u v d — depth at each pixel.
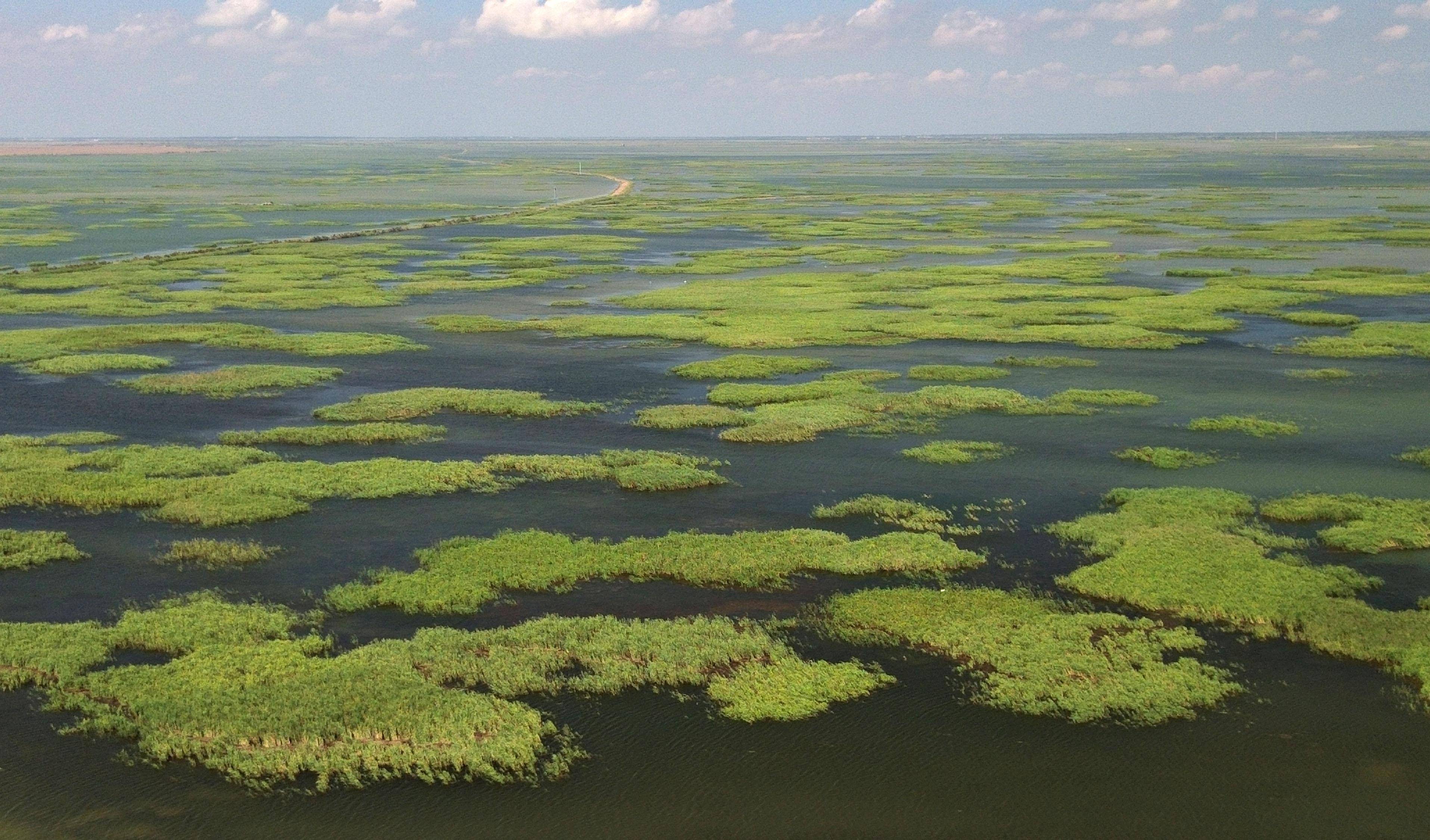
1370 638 19.80
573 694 18.41
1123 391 37.75
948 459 30.39
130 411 35.50
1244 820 15.34
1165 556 23.33
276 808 15.57
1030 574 23.05
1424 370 41.16
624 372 41.41
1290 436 32.50
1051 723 17.56
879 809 15.61
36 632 20.08
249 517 25.83
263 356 43.91
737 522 25.97
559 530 25.42
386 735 17.09
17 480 28.02
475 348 45.69
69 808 15.53
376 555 23.97
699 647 19.67
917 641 20.08
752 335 47.91
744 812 15.56
